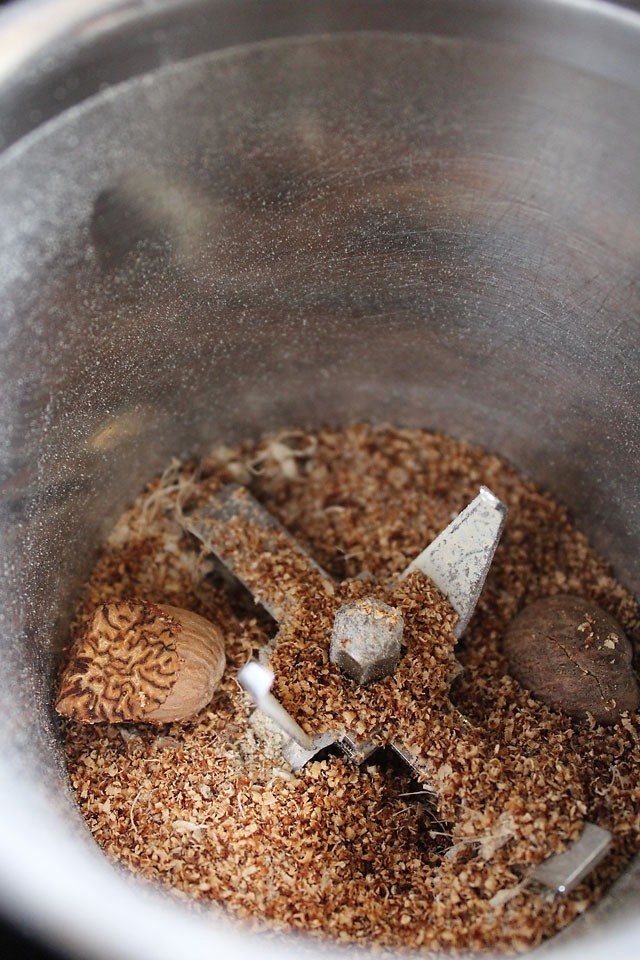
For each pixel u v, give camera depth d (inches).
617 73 6.1
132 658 6.7
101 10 5.8
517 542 8.0
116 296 6.7
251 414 8.3
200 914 6.4
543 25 6.1
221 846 6.6
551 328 7.3
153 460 7.9
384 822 6.9
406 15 6.1
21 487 6.5
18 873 5.2
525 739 7.0
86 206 6.3
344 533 8.1
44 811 5.8
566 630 7.1
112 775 6.9
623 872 6.4
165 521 7.9
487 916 6.3
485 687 7.3
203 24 6.0
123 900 5.2
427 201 7.0
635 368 7.0
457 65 6.3
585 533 8.0
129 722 7.0
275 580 7.5
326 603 7.3
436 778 6.7
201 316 7.3
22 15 5.8
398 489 8.2
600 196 6.6
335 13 6.1
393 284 7.4
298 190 6.8
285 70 6.3
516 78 6.3
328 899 6.5
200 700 6.9
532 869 6.4
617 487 7.5
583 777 6.8
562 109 6.4
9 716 6.2
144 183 6.4
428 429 8.5
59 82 5.9
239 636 7.5
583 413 7.5
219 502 7.9
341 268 7.3
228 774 6.9
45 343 6.4
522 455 8.2
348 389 8.3
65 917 5.1
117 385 7.1
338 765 6.9
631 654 7.2
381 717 6.8
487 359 7.8
